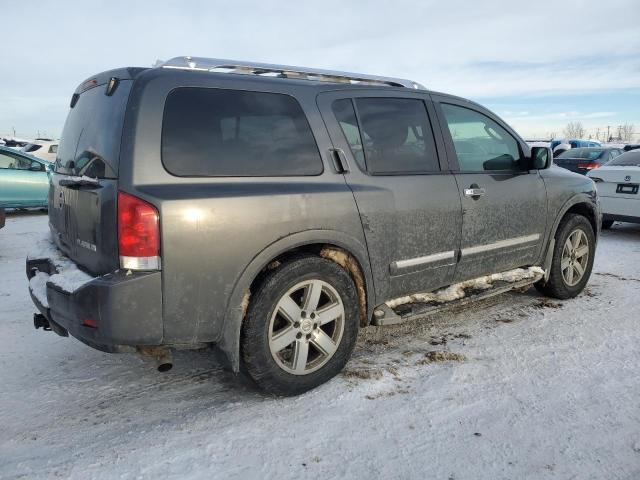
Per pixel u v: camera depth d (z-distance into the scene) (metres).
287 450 2.57
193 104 2.82
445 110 4.01
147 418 2.89
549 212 4.60
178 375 3.43
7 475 2.38
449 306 3.85
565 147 22.11
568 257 4.91
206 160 2.78
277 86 3.16
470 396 3.10
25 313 4.64
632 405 2.99
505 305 4.80
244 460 2.50
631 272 6.09
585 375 3.36
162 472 2.40
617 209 8.16
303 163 3.12
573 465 2.47
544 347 3.81
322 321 3.15
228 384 3.30
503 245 4.23
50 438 2.70
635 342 3.90
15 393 3.18
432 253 3.71
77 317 2.67
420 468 2.44
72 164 3.17
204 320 2.74
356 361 3.59
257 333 2.90
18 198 10.98
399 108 3.70
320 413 2.91
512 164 4.42
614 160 8.90
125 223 2.55
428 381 3.29
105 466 2.45
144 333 2.61
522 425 2.79
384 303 3.58
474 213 3.94
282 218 2.91
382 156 3.51
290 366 3.08
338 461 2.49
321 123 3.25
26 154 11.23
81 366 3.56
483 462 2.49
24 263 6.63
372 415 2.89
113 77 2.90
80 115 3.28
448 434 2.71
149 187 2.59
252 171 2.91
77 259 3.02
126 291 2.54
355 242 3.25
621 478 2.38
